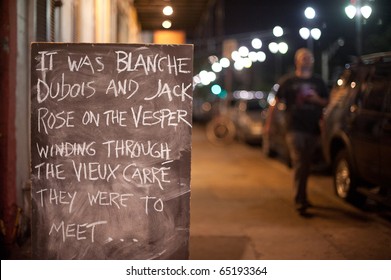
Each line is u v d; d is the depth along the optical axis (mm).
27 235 6250
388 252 6129
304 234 6918
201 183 11039
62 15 8062
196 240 6609
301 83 8125
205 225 7391
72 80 4336
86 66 4328
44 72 4332
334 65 15656
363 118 8117
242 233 6961
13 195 5684
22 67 6094
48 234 4348
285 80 8266
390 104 7414
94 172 4340
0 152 5582
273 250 6191
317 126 8039
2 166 5594
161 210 4340
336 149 9422
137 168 4336
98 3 10125
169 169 4332
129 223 4344
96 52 4324
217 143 20969
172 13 15133
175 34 18484
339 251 6168
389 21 9789
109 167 4340
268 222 7574
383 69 7984
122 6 14109
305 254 6043
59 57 4328
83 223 4352
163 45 4309
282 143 13859
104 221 4352
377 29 10102
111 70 4328
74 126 4340
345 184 8938
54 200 4340
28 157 6367
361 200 8688
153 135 4328
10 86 5562
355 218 7848
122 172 4336
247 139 19500
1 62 5504
